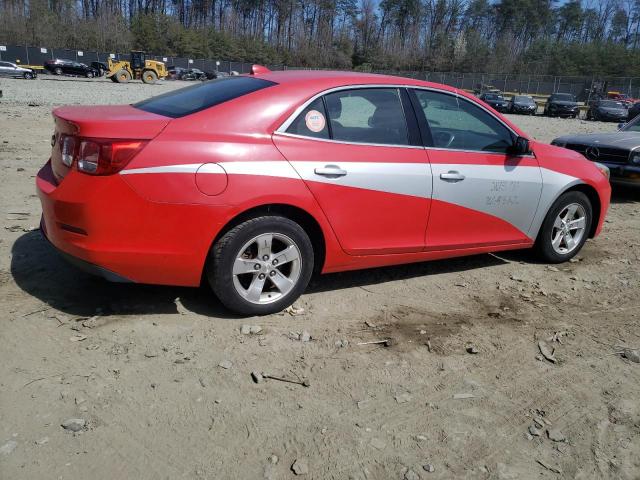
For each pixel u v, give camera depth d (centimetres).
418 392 313
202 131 346
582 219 537
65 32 8206
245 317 379
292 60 10119
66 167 339
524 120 3219
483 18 11125
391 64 9525
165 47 9125
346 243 398
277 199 358
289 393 304
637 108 3638
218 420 279
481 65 8881
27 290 398
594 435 287
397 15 10994
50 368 310
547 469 262
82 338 340
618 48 8188
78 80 4906
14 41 7688
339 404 298
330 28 10412
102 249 329
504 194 467
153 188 329
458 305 429
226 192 343
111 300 390
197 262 349
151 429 270
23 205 612
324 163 376
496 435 283
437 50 9281
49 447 253
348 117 396
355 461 258
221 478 243
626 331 402
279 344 351
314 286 446
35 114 1594
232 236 353
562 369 347
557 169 504
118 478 240
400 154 410
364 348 354
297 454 260
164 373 313
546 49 8831
